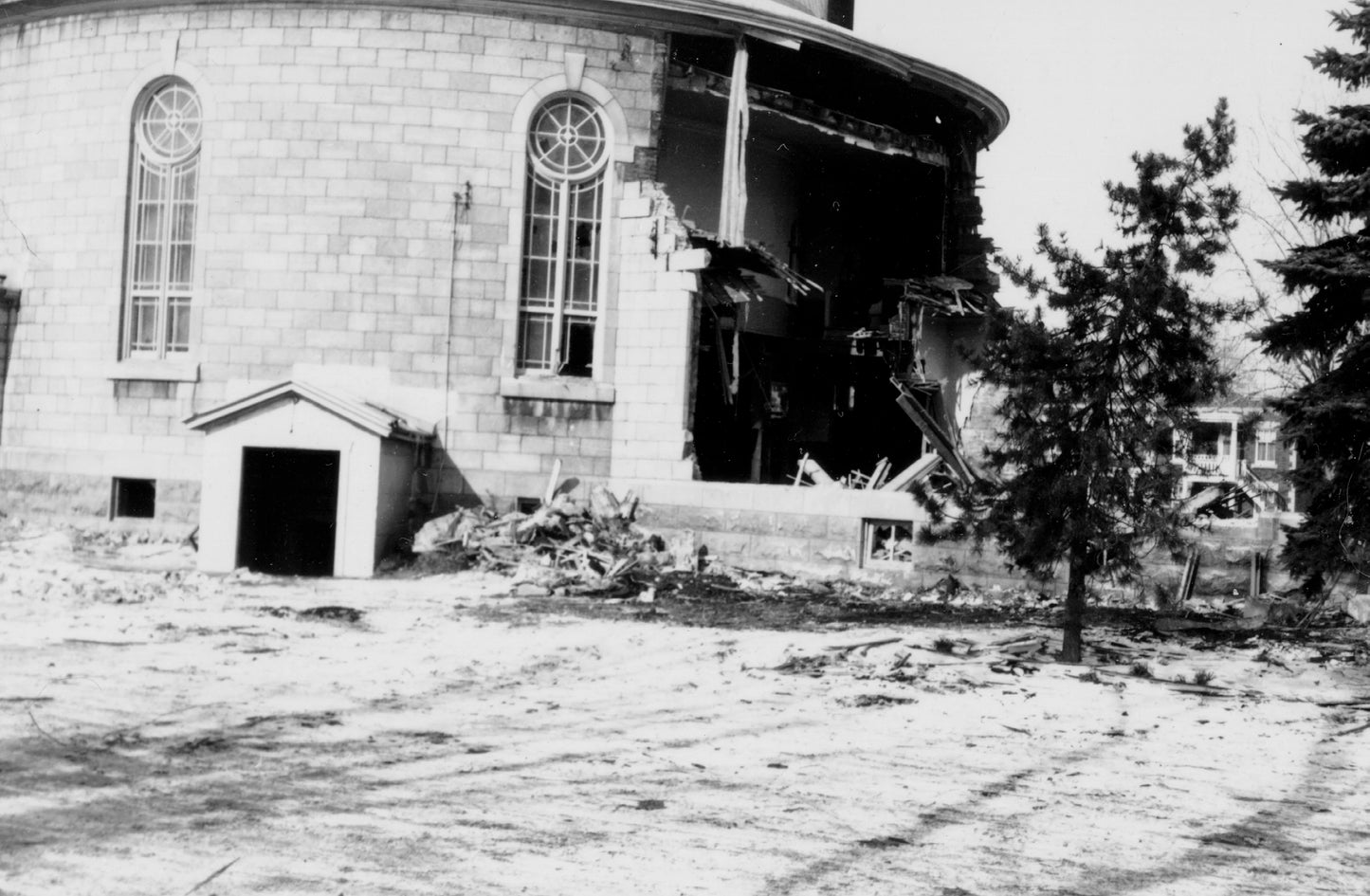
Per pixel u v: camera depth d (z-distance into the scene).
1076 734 11.29
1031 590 22.08
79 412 27.66
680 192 31.55
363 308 26.30
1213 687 13.69
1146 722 11.88
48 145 28.19
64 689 11.69
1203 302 15.05
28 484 27.92
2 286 28.19
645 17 26.72
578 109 26.91
